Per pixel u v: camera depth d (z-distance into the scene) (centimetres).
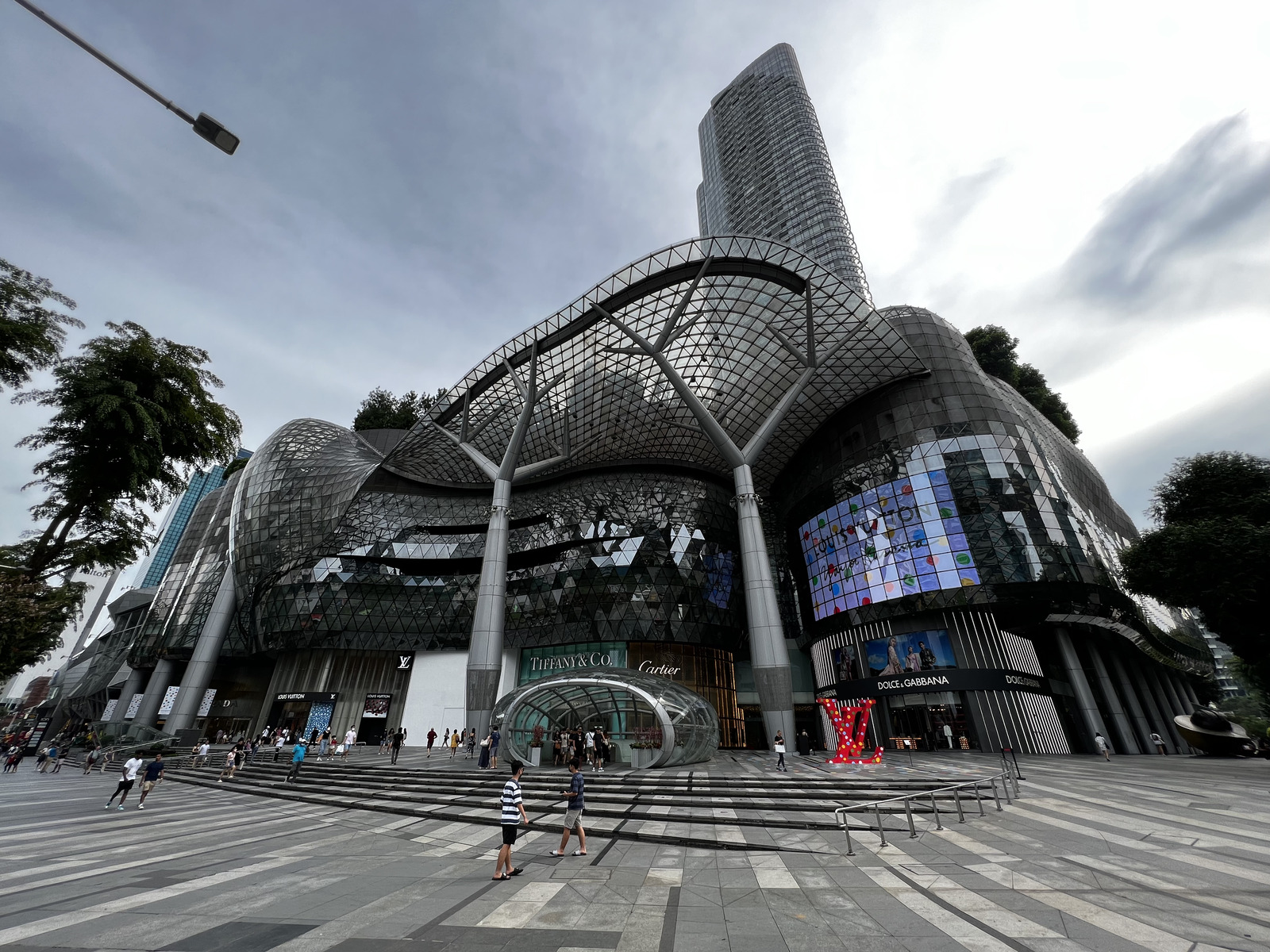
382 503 4997
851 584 3750
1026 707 3072
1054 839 966
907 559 3478
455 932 555
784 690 2886
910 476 3647
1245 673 3241
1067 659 3469
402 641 4397
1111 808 1248
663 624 3991
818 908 632
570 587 4244
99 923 568
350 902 661
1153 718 4344
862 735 2464
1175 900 631
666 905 648
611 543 4297
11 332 1612
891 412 3922
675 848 987
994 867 793
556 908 639
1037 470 3553
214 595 5203
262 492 4306
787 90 12912
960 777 1733
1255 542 2409
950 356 4000
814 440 4459
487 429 4538
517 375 3984
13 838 1079
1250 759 2616
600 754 2048
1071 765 2272
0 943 505
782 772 1908
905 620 3484
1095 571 3322
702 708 2491
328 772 2188
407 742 4103
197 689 4134
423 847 1028
